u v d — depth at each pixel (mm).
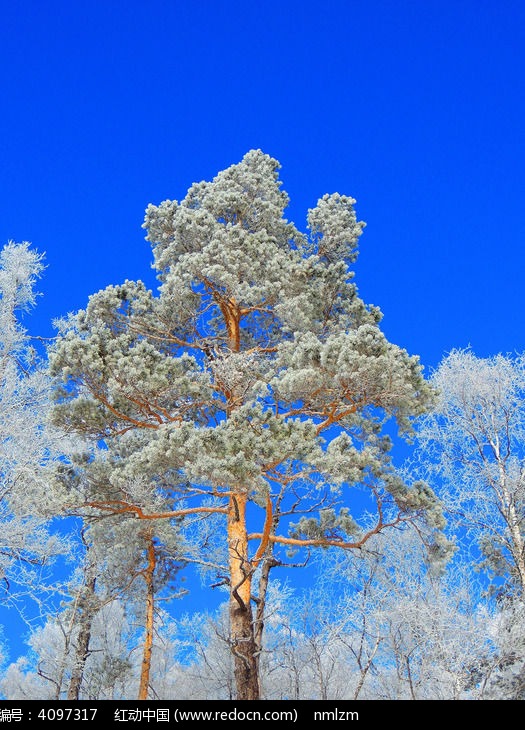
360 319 17672
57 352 15023
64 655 15344
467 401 15617
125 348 15672
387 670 13906
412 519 15203
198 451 13125
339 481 13102
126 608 17344
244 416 13375
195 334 17547
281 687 15555
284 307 15977
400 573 14281
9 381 14055
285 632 14383
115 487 15102
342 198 19016
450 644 12586
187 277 16234
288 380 14188
